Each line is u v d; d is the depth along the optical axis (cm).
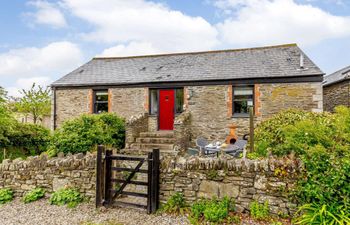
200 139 987
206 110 1109
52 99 1305
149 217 459
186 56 1402
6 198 580
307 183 401
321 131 448
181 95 1191
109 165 521
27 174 602
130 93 1209
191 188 479
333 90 1350
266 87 1041
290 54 1178
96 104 1273
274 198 426
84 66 1477
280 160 436
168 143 1034
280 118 662
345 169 379
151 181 481
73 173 562
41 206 535
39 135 1043
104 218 462
